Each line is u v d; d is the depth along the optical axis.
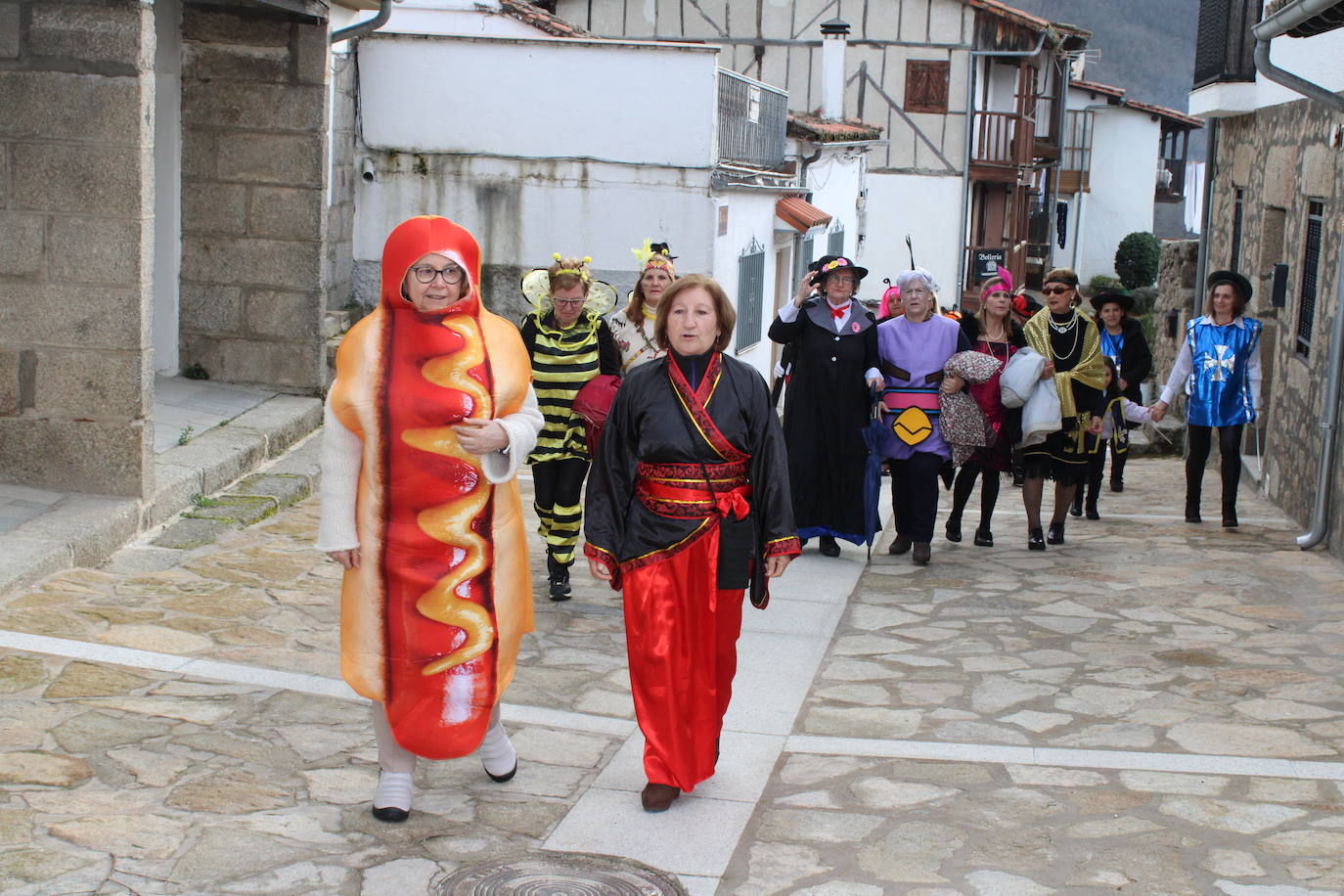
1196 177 47.47
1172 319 16.97
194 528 7.82
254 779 4.66
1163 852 4.28
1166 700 5.77
